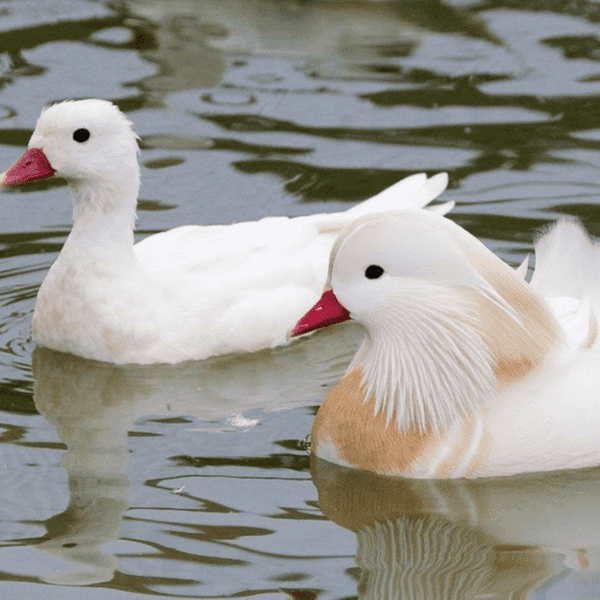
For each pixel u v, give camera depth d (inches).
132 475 391.9
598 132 620.7
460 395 376.5
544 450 377.4
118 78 669.9
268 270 493.0
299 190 581.9
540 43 706.8
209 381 465.4
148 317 476.4
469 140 617.6
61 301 478.3
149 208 570.3
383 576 337.1
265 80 671.8
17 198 587.5
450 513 368.2
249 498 378.0
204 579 335.9
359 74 677.3
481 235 542.6
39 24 729.6
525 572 339.3
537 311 377.4
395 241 370.0
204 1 763.4
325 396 452.8
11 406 439.5
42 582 334.6
